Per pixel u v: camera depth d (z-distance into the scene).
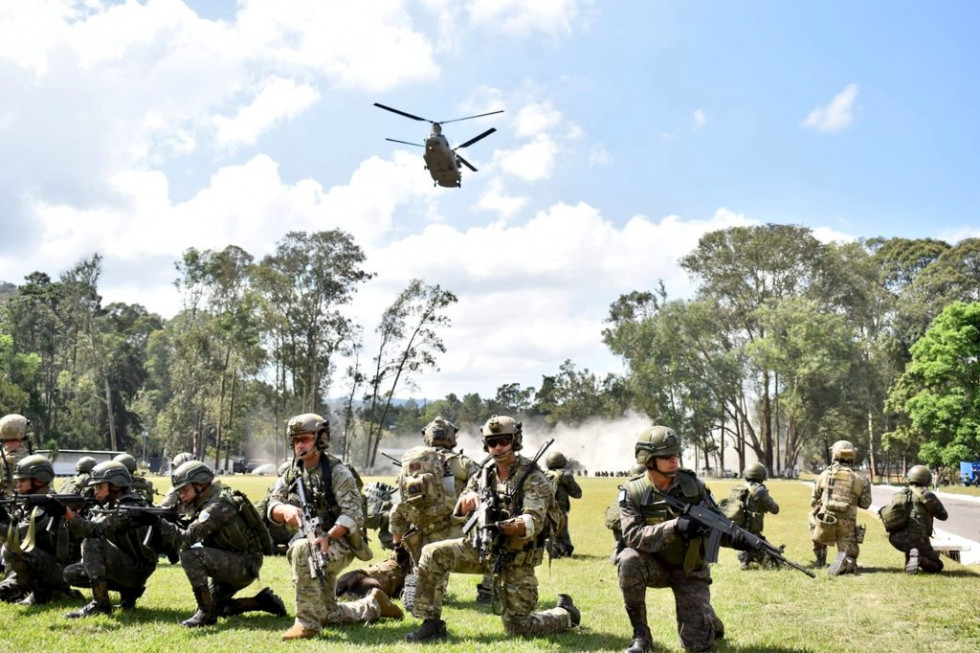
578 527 22.55
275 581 12.23
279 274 79.06
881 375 84.94
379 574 10.20
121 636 8.16
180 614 9.38
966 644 8.10
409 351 79.31
